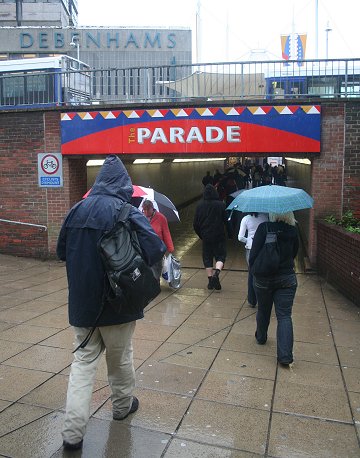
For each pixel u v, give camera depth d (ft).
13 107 34.76
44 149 33.81
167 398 13.42
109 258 10.27
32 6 152.15
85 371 10.90
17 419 12.13
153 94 34.30
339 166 30.30
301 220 45.50
